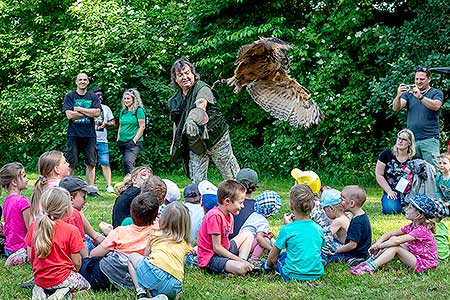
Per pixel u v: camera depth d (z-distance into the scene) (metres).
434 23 10.45
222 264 4.19
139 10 14.08
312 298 3.58
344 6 11.70
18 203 4.70
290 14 12.83
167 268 3.57
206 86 5.87
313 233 4.08
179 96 6.01
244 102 12.82
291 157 11.70
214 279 4.12
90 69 13.08
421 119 7.18
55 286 3.59
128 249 3.89
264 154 12.26
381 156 7.14
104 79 13.07
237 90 5.32
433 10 10.53
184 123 5.82
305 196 4.10
